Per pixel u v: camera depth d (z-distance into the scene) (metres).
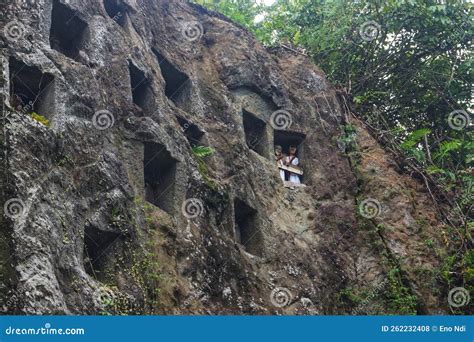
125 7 12.59
